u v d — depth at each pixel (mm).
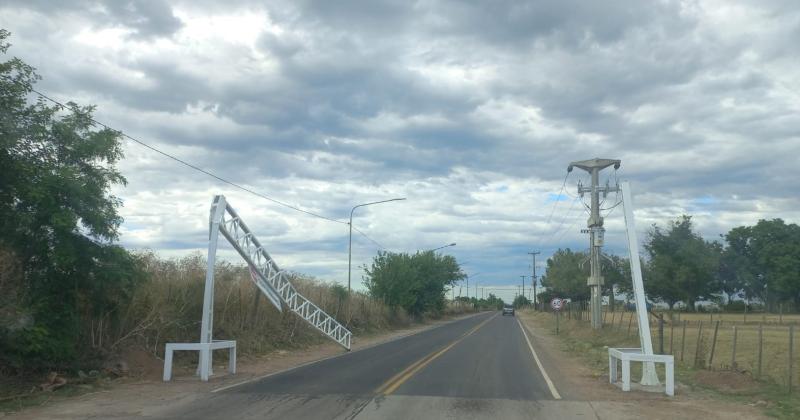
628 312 69688
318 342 32781
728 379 16828
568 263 75812
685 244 64938
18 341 14156
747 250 87125
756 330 39531
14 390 13672
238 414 11484
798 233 83625
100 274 16141
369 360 23344
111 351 17844
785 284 80438
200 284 23328
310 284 38156
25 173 14750
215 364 21672
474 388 15312
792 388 15750
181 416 11281
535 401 13398
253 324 27734
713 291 80438
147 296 20062
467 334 44375
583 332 39125
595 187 38938
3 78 14375
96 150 15883
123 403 12766
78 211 15531
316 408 12156
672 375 14766
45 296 15414
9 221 14852
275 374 18391
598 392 14984
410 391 14617
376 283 59188
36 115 15086
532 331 51062
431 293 69188
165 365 16766
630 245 16734
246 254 20188
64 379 14867
